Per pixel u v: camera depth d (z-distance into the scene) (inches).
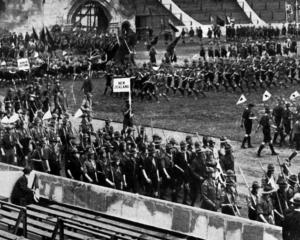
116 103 1708.9
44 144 973.8
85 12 2960.1
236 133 1344.7
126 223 772.6
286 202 740.0
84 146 1027.9
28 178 856.9
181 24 2847.0
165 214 740.7
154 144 910.4
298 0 2893.7
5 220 699.4
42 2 2893.7
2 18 2906.0
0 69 2032.5
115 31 2832.2
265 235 655.1
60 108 1528.1
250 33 2541.8
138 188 908.0
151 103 1691.7
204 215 705.0
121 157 901.2
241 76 1795.0
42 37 2388.0
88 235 689.0
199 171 862.5
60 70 2101.4
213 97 1748.3
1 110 1446.9
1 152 1072.8
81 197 821.2
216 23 2733.8
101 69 2146.9
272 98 1691.7
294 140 1218.6
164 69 1834.4
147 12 2898.6
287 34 2593.5
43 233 660.1
